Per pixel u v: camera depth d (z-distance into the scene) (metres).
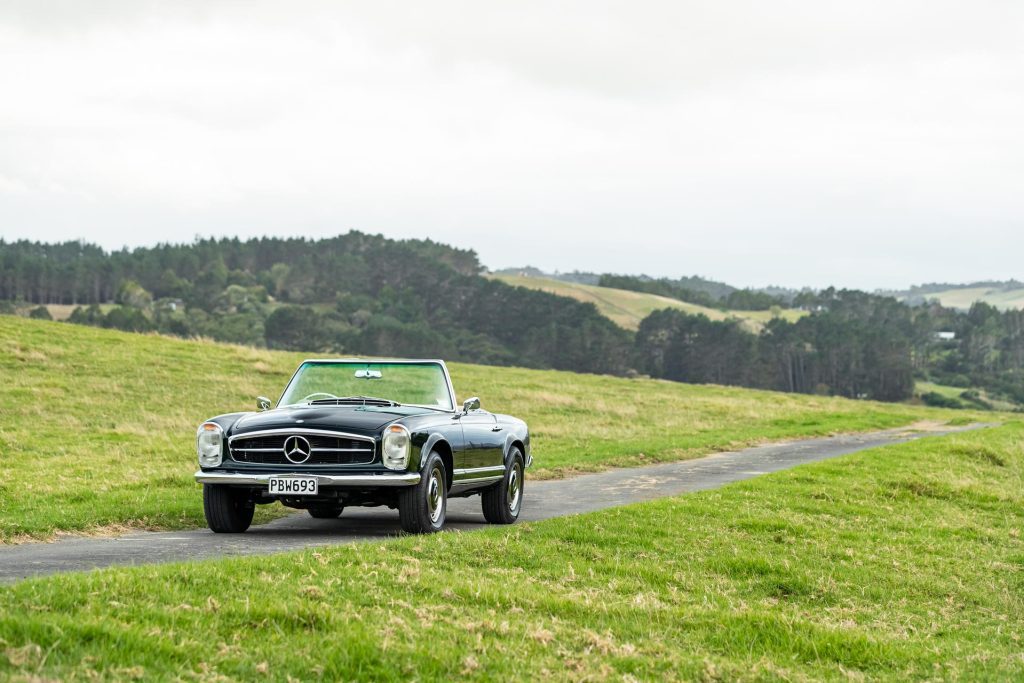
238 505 11.38
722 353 165.12
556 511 14.23
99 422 25.89
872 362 169.25
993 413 64.62
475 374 48.94
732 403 47.31
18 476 16.02
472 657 5.90
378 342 153.12
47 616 5.57
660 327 168.12
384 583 7.55
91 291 189.12
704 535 11.62
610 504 15.10
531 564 9.13
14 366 33.50
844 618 8.73
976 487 18.86
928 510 16.06
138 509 12.66
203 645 5.56
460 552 9.16
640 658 6.45
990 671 7.46
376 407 11.41
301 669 5.43
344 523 12.77
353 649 5.73
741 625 7.71
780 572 10.02
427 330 159.25
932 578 10.82
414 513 10.65
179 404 30.50
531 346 164.25
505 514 12.88
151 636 5.49
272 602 6.43
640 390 50.50
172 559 8.98
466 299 188.38
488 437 12.30
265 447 10.69
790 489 16.53
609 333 162.88
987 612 9.84
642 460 23.86
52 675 4.83
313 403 11.73
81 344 39.34
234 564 7.56
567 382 51.03
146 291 187.12
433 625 6.54
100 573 6.84
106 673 4.96
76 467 17.83
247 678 5.24
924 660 7.49
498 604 7.36
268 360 41.81
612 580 8.85
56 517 11.82
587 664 6.15
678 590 8.86
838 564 10.89
